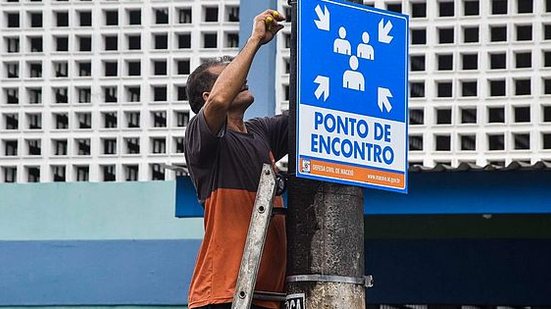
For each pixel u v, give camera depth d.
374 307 22.19
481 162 20.42
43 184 21.83
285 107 21.30
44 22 21.53
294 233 10.45
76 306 21.66
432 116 20.59
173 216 21.45
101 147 21.59
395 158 10.57
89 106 21.45
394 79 10.59
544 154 20.08
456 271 21.84
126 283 21.53
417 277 21.97
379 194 18.47
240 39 20.36
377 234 22.12
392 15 10.62
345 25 10.43
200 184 10.70
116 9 21.42
